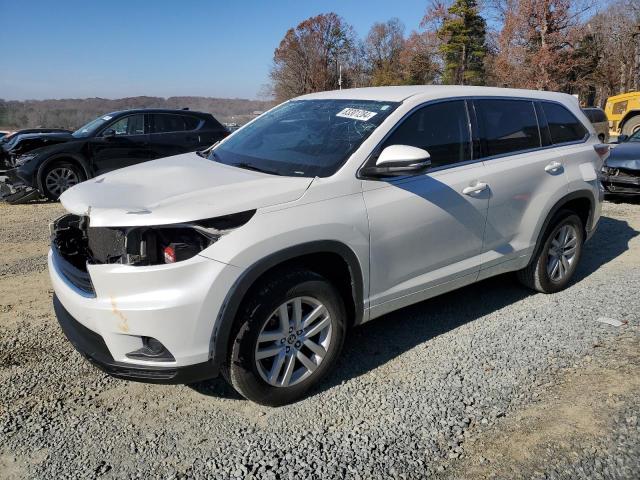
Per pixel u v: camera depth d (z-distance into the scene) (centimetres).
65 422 302
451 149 386
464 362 364
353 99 399
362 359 371
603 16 4700
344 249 317
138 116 1028
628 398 312
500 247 419
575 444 277
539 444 278
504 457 270
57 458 273
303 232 298
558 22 3597
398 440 285
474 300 471
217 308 275
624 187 845
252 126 440
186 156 427
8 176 988
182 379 281
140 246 271
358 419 304
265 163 359
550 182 445
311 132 376
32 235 708
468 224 386
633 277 519
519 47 3744
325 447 281
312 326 319
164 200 289
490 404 315
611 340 386
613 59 4688
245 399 327
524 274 472
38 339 398
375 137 343
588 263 571
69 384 340
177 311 267
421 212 354
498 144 417
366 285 335
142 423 303
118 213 275
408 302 369
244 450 279
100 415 309
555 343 386
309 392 330
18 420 303
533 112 454
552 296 478
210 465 268
